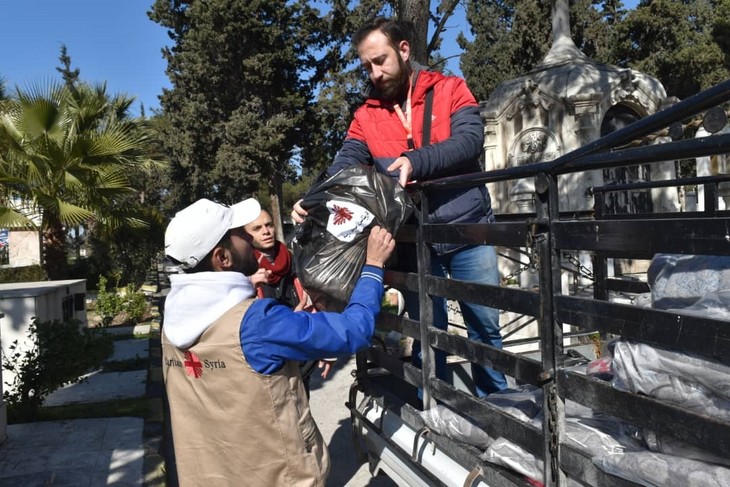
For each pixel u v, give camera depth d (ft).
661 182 10.64
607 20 98.99
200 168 106.42
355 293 7.85
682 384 5.29
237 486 7.13
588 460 6.01
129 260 62.23
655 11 83.56
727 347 4.62
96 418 20.45
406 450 8.93
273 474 7.07
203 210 7.22
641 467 5.57
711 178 9.91
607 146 5.69
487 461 7.16
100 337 22.81
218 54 96.68
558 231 6.15
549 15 86.07
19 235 58.85
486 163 33.30
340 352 7.21
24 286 28.68
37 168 40.57
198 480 7.28
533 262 6.40
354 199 8.48
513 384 11.49
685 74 80.48
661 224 5.12
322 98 92.12
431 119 9.41
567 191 30.14
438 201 9.11
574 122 31.07
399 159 8.38
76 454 17.06
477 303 7.32
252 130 94.63
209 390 7.11
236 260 7.54
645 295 7.48
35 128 40.57
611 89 30.91
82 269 73.87
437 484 7.92
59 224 47.73
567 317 6.11
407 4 27.58
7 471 15.93
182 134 104.17
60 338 21.01
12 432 18.99
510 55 95.14
